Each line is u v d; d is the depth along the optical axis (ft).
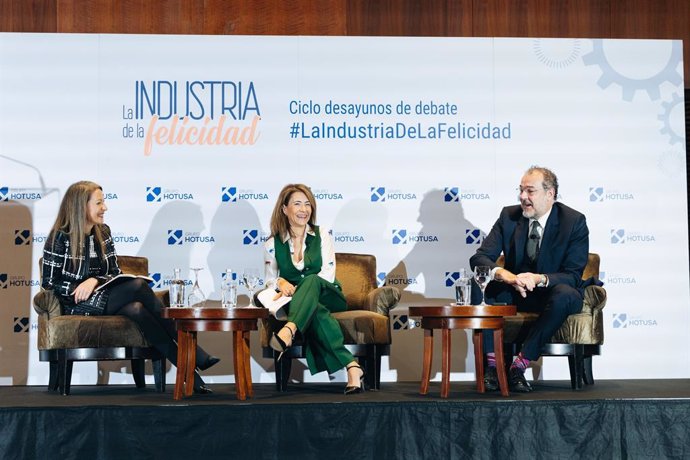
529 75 19.16
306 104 18.89
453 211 18.95
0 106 18.43
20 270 18.26
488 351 15.55
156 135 18.65
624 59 19.25
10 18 19.03
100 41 18.65
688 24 20.11
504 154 19.08
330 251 16.39
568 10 19.83
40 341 15.58
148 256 18.53
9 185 18.37
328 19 19.44
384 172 18.92
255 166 18.78
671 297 19.11
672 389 15.69
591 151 19.17
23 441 12.82
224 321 14.06
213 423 12.97
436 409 13.19
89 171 18.53
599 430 13.26
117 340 15.17
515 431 13.20
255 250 18.67
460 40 19.11
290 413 13.05
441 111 19.04
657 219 19.19
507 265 16.69
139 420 12.89
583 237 16.16
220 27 19.24
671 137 19.26
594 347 16.14
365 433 13.11
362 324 15.42
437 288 18.86
